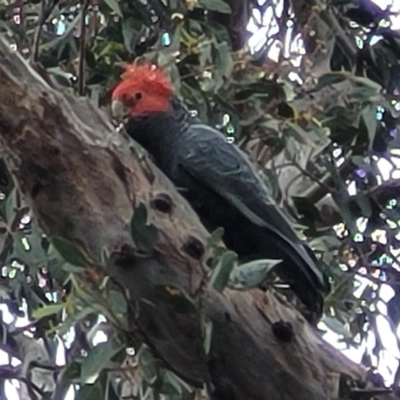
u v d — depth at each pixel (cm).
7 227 475
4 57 376
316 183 555
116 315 376
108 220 375
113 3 492
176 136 454
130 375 440
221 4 532
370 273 562
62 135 377
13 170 385
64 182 377
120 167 380
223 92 523
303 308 428
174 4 538
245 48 599
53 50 531
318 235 532
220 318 373
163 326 375
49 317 472
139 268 370
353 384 387
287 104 529
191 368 383
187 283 369
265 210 432
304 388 380
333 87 550
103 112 419
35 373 507
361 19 605
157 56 516
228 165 439
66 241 371
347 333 500
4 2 541
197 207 436
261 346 377
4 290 523
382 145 559
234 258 359
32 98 375
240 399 384
